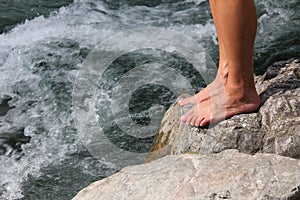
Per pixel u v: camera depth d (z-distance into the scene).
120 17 10.46
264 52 9.25
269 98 5.60
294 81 5.79
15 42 9.75
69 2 10.88
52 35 9.92
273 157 5.15
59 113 8.09
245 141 5.37
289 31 9.69
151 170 5.38
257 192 4.82
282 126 5.35
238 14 5.04
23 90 8.63
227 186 4.91
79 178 6.96
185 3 10.77
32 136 7.72
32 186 6.95
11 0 10.93
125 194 5.16
